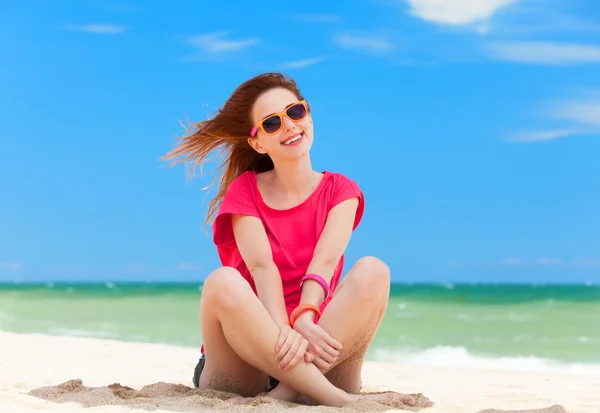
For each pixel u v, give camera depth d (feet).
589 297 78.59
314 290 9.73
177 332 35.04
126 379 13.55
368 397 9.42
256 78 10.66
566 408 10.41
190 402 8.89
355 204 10.56
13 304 60.44
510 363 23.77
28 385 11.84
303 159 10.43
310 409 8.43
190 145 11.31
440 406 9.78
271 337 9.05
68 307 55.88
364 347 9.95
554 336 33.50
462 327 37.93
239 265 10.62
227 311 9.05
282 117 10.24
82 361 16.72
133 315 46.80
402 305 59.52
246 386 9.95
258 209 10.40
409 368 17.75
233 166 11.44
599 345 29.68
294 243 10.34
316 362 9.27
